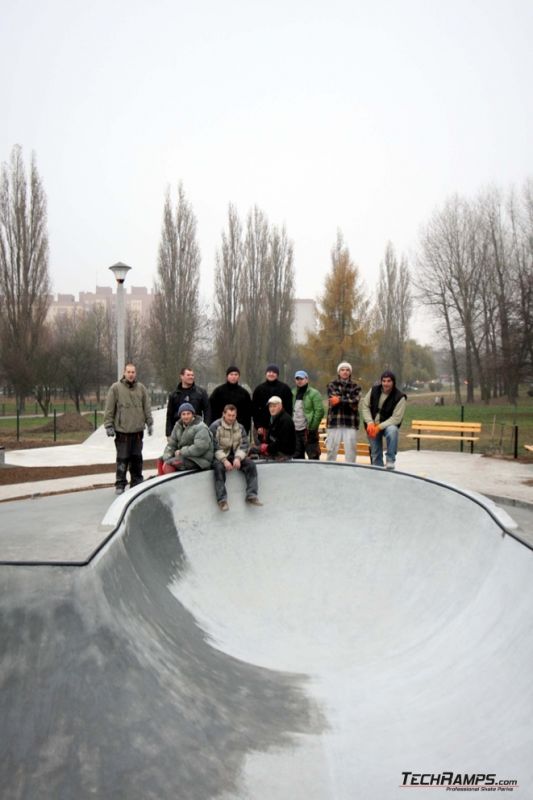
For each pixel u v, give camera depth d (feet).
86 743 11.55
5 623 13.00
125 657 13.66
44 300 110.11
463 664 15.29
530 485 34.22
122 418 28.48
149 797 10.86
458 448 55.52
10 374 107.86
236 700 14.37
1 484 34.47
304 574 21.48
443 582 19.62
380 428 28.89
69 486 32.81
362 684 15.87
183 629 16.84
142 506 20.45
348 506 23.81
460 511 21.38
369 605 20.02
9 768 10.85
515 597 15.93
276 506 23.95
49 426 82.64
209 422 27.76
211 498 23.41
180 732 12.55
